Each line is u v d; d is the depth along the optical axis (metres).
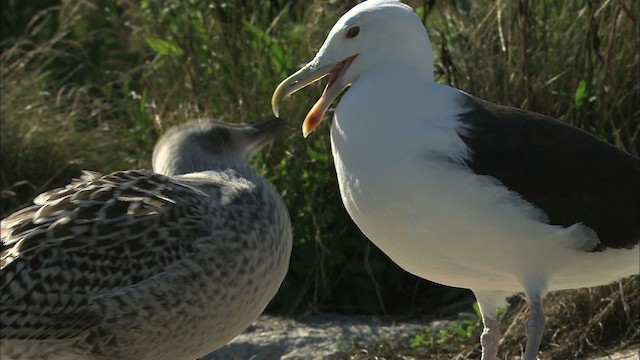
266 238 8.26
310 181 12.41
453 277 8.34
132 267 7.76
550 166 7.95
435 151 7.80
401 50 8.16
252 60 13.68
